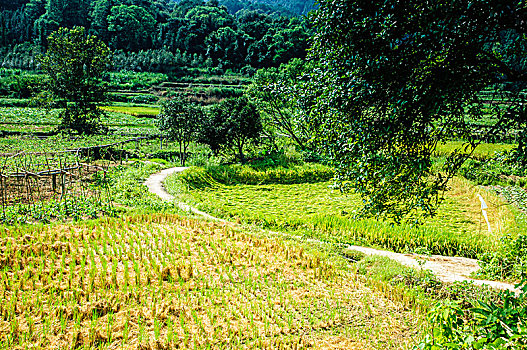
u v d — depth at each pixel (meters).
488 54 6.21
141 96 79.69
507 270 10.24
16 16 128.00
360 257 11.77
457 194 21.16
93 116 43.19
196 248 11.13
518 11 5.53
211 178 25.36
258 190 23.66
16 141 35.69
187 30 126.88
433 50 6.18
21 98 73.94
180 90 87.19
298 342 6.90
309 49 8.25
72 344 6.19
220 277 9.30
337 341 7.05
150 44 127.06
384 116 7.00
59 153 27.44
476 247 12.67
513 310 3.20
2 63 103.00
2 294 7.50
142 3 143.50
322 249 12.34
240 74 106.31
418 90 6.36
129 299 7.73
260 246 11.95
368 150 7.07
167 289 8.39
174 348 6.32
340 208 19.30
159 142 43.28
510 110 6.18
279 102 33.50
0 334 6.32
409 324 7.78
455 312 3.48
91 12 126.88
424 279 9.52
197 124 32.56
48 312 7.09
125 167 26.22
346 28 6.86
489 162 8.29
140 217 13.51
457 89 6.32
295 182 26.09
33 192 16.69
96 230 11.65
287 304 8.30
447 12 5.74
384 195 7.53
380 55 6.41
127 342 6.43
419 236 13.45
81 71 41.72
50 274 8.41
